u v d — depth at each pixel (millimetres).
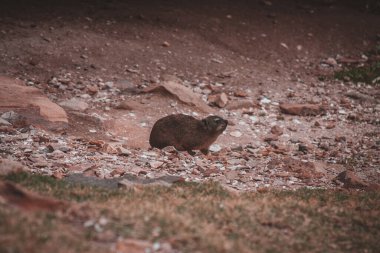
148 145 52250
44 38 75188
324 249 26797
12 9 84438
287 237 27531
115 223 24562
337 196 36062
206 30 85375
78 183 33562
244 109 64688
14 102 53594
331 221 30641
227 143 55562
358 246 27766
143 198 29984
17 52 71000
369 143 57531
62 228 23156
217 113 63156
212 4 94812
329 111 66688
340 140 57812
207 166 45375
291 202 32531
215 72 74750
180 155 47406
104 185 34500
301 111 65062
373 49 87312
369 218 31562
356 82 77312
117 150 46438
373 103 70188
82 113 56031
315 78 77938
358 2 102875
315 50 86250
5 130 48406
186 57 77250
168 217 25844
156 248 22984
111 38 78812
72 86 65562
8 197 25531
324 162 50656
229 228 26859
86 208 25891
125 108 60688
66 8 87500
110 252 21984
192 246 23578
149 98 63344
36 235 21844
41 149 45250
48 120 52094
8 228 21906
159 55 76438
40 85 64750
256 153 51750
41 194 29203
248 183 41781
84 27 80750
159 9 90125
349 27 93625
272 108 66250
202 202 30172
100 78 68438
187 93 64375
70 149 45531
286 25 91188
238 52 81625
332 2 101812
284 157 50906
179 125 49969
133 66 72625
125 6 90062
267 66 79375
